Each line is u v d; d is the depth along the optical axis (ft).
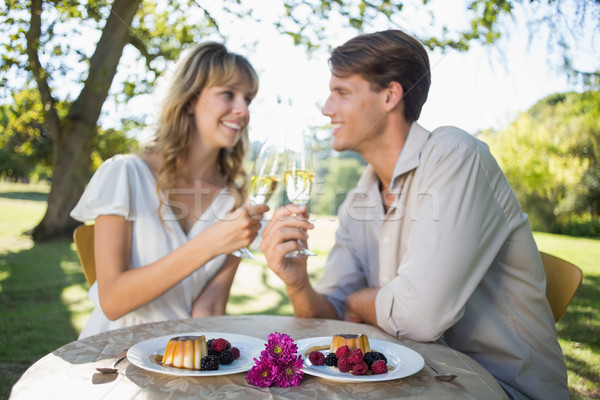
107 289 4.83
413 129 5.05
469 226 4.25
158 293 4.71
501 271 4.72
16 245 24.12
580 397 6.61
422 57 5.22
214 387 2.79
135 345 3.30
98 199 5.17
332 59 5.33
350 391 2.78
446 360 3.43
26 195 64.34
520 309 4.70
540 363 4.65
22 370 8.64
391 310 4.17
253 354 3.32
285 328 4.11
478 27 12.60
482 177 4.46
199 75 5.83
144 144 6.28
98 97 25.49
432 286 4.04
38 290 15.53
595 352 8.44
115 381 2.83
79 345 3.50
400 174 5.03
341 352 3.11
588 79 11.19
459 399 2.69
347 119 5.30
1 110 24.36
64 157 26.25
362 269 5.82
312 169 5.06
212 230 4.64
